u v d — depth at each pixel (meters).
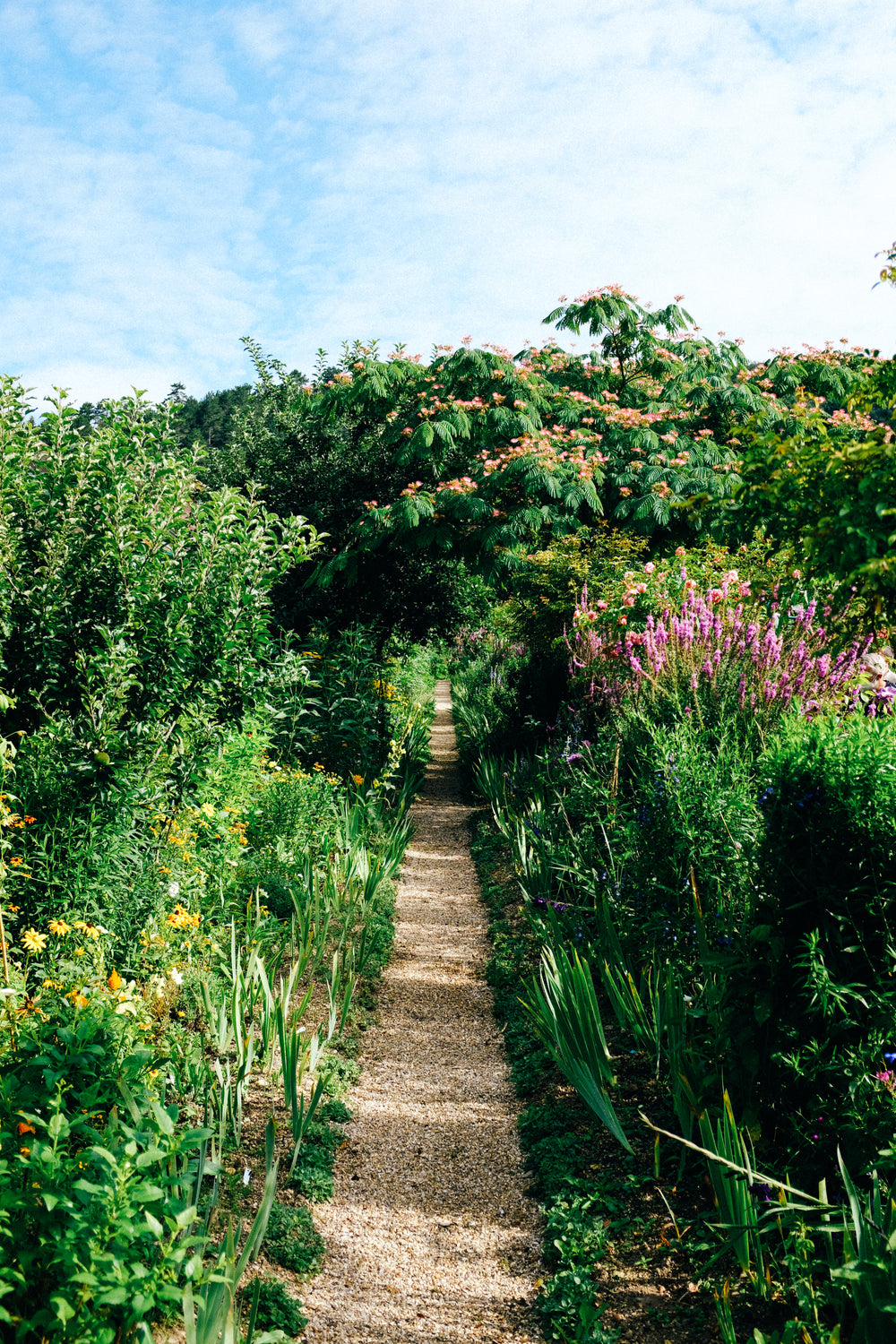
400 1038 5.37
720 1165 3.08
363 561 12.53
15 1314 2.31
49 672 5.35
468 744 13.68
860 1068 2.99
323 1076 3.92
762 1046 3.44
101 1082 2.85
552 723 10.49
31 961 4.13
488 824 10.25
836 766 3.30
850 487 3.34
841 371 14.77
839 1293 2.64
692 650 7.05
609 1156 3.86
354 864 7.19
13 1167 2.45
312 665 11.16
